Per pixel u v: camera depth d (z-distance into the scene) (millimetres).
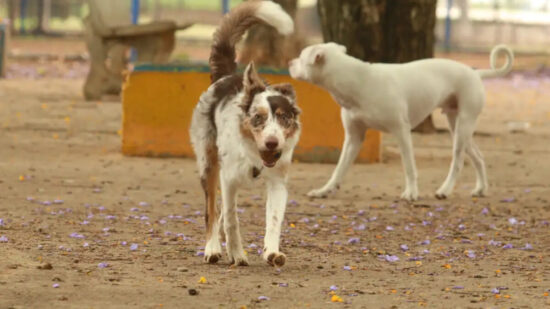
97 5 26766
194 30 58969
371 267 8555
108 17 27000
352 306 6891
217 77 9195
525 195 13688
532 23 63281
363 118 12992
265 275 7969
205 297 7031
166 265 8273
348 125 13219
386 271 8383
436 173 15781
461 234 10570
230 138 7996
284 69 16344
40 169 14625
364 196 13281
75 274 7688
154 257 8633
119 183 13625
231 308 6719
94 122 21547
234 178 8078
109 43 26828
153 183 13766
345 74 12805
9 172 14172
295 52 29047
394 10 19703
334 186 13188
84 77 36312
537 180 15180
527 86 38781
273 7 9164
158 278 7668
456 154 13414
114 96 26875
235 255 8375
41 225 10047
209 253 8414
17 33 55844
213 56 9242
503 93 35156
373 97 12867
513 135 21625
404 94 13000
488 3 67938
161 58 27141
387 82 12945
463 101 13430
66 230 9852
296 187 13938
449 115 13883
